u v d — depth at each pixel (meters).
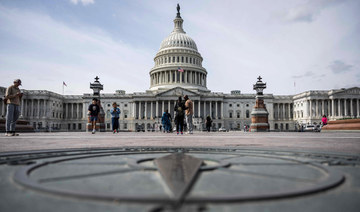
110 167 3.82
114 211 1.91
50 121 107.44
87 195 2.19
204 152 5.89
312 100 107.75
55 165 4.01
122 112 114.69
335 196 2.33
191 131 23.41
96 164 4.12
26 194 2.36
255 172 3.37
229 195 2.21
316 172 3.44
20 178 2.87
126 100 115.12
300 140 11.66
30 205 2.04
